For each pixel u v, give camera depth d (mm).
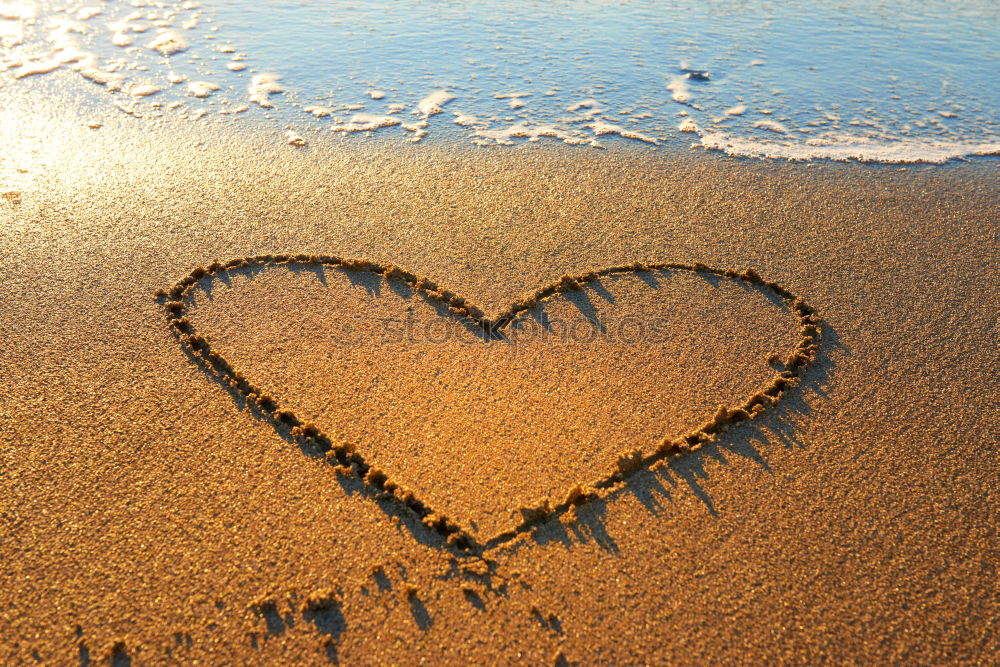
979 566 703
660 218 1049
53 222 1003
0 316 874
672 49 1595
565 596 683
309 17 1712
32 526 708
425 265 954
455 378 832
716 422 793
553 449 772
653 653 659
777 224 1045
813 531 721
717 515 729
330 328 875
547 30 1688
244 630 662
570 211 1057
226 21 1664
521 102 1351
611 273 952
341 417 793
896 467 765
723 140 1245
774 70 1498
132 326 869
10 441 763
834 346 872
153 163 1128
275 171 1122
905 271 970
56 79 1351
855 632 669
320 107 1307
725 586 690
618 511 731
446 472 753
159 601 673
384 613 672
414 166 1148
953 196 1110
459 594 682
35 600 670
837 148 1230
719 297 926
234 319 881
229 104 1304
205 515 720
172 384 815
